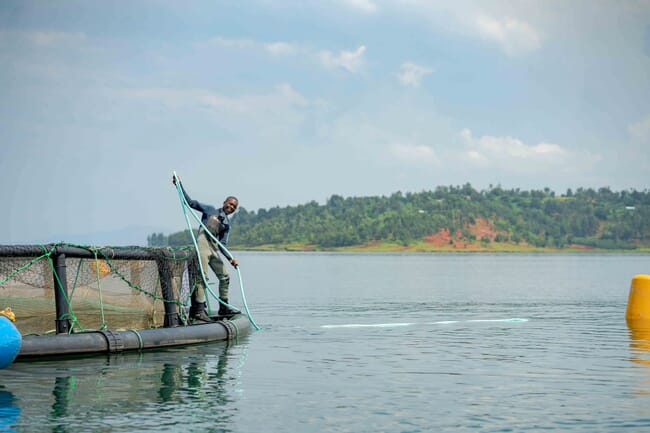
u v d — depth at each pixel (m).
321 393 11.60
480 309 28.05
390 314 25.53
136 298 17.34
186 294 18.36
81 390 11.70
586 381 12.61
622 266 119.38
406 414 10.33
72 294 16.33
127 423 9.75
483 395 11.52
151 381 12.44
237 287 44.31
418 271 86.50
